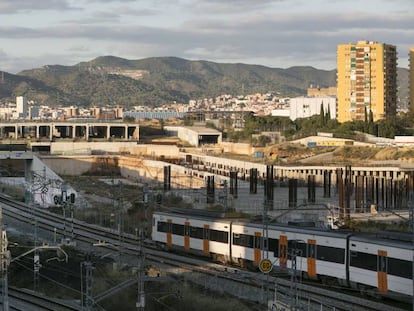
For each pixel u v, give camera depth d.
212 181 156.38
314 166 187.75
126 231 106.62
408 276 57.56
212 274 72.31
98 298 59.06
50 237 101.19
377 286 60.56
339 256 64.31
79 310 63.34
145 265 76.81
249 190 171.50
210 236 80.31
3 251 52.09
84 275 76.38
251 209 131.00
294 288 53.34
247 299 62.75
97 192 168.12
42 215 120.62
